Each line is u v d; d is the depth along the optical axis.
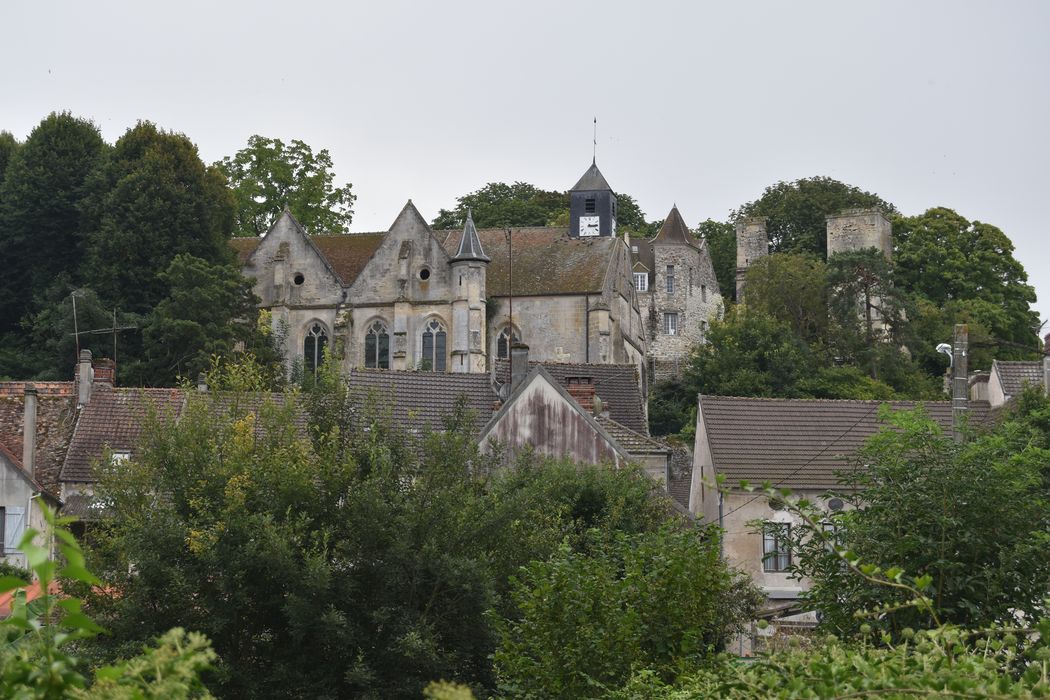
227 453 45.59
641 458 71.12
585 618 30.52
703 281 196.00
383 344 135.38
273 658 42.47
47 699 12.09
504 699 31.19
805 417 76.75
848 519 29.98
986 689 15.67
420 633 41.59
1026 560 28.59
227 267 126.50
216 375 51.75
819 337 162.12
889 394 147.38
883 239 194.50
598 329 138.75
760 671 18.91
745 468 72.81
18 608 12.73
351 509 43.66
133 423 79.81
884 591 28.55
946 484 29.55
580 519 51.19
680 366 165.62
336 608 42.25
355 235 144.12
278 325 135.88
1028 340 183.75
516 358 81.75
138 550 41.38
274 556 41.25
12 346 133.00
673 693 22.50
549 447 68.06
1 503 74.06
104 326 124.94
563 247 144.50
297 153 172.00
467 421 47.94
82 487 75.81
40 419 81.62
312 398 48.16
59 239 137.62
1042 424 63.38
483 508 44.75
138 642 39.84
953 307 173.75
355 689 42.31
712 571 32.16
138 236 132.62
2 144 154.00
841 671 16.67
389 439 46.59
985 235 186.25
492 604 42.00
